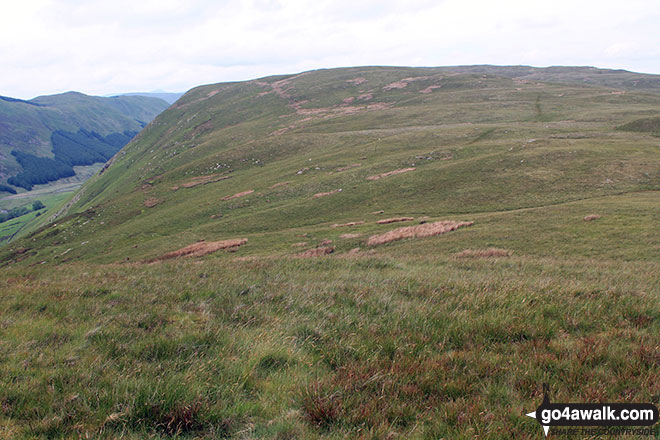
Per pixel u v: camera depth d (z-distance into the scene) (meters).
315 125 133.75
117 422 4.41
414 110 133.00
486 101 138.38
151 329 7.20
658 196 41.25
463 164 65.00
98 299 9.66
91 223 84.75
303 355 6.00
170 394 4.67
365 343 6.24
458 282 10.52
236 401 4.73
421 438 3.98
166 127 196.50
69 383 5.09
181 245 55.16
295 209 61.75
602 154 59.38
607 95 131.62
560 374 5.04
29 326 7.48
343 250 39.06
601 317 7.25
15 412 4.57
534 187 51.53
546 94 141.62
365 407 4.46
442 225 40.75
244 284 11.16
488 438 3.86
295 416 4.47
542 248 29.06
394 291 9.77
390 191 61.22
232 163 104.88
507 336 6.42
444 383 4.96
